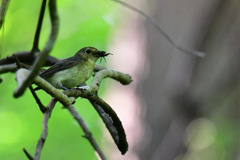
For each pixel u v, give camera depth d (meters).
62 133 14.80
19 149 13.85
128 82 7.48
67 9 16.50
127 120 14.08
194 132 12.57
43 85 4.96
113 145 15.60
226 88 12.45
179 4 13.25
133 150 13.62
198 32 12.26
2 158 13.58
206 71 12.29
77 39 16.34
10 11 14.01
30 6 14.39
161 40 13.88
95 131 15.70
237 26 11.98
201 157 13.66
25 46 14.38
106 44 16.31
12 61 7.15
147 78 14.12
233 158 14.01
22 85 4.04
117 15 16.33
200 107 12.41
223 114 13.34
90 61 8.42
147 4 14.61
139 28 14.82
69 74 8.12
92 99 5.86
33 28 14.47
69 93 5.60
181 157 12.59
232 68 12.24
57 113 14.82
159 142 13.20
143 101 13.94
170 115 12.94
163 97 13.31
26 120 14.40
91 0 16.59
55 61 8.34
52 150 14.69
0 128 14.12
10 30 14.10
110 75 7.01
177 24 13.22
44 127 5.20
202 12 12.23
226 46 12.19
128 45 14.88
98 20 16.58
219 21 11.96
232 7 11.83
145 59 14.33
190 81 12.37
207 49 12.21
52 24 4.00
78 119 7.66
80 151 14.75
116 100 14.55
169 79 12.82
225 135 13.80
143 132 13.62
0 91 14.28
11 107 14.55
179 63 12.53
